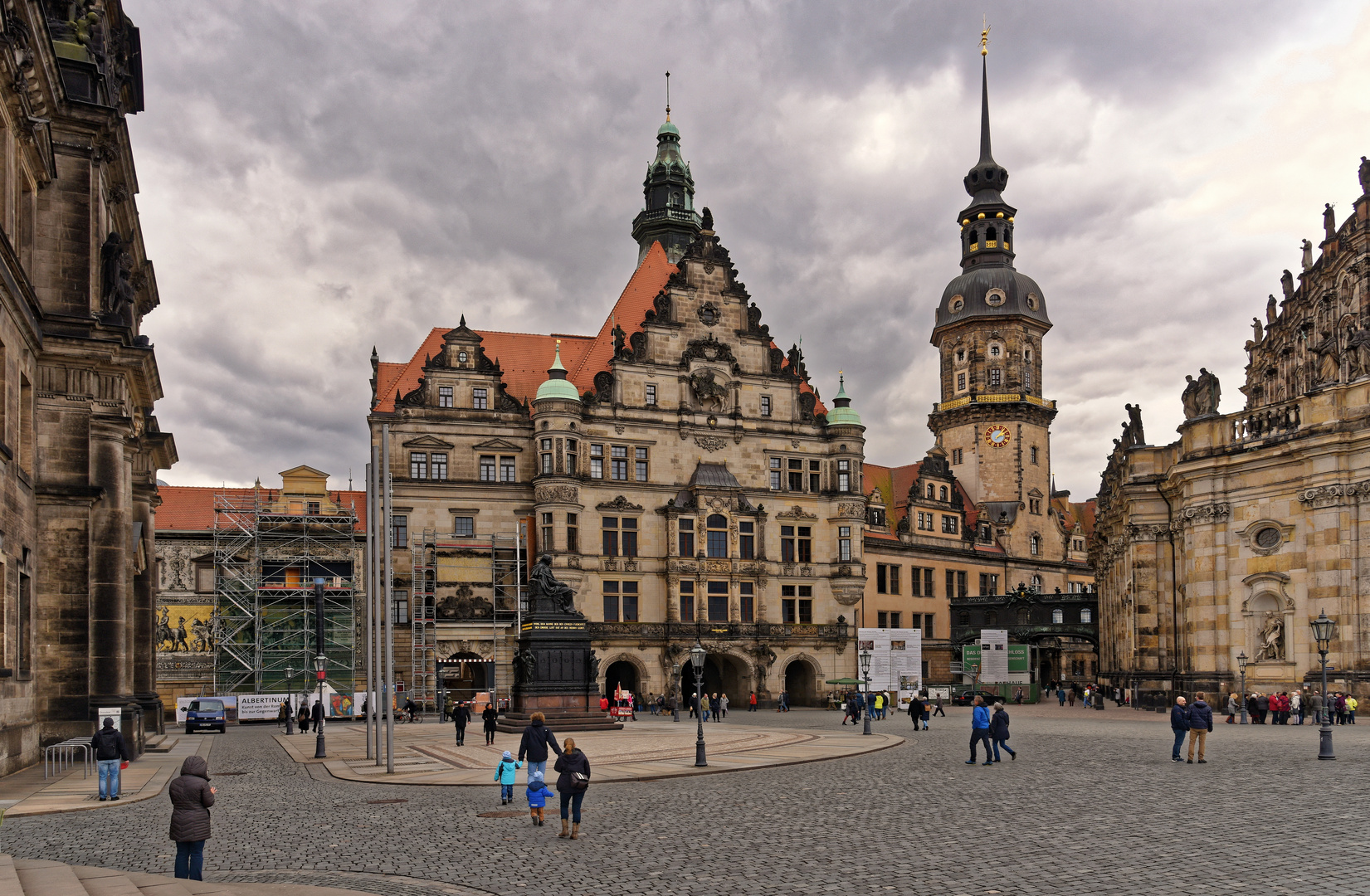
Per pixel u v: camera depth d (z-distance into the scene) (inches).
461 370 3641.7
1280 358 3718.0
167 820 995.3
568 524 3570.4
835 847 815.1
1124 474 2999.5
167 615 3358.8
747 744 1878.7
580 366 3855.8
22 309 1387.8
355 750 1879.9
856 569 3914.9
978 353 5300.2
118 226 1996.8
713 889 677.3
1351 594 2224.4
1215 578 2576.3
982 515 5083.7
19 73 1309.1
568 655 2340.1
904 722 2758.4
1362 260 2994.6
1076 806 1005.8
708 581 3730.3
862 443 4010.8
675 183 4591.5
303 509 3538.4
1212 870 697.6
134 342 1711.4
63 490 1546.5
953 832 869.8
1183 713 1412.4
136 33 1870.1
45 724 1518.2
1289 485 2410.2
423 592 3341.5
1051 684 4909.0
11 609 1355.8
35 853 823.7
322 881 717.9
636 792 1190.3
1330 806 971.9
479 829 933.8
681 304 3868.1
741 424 3865.7
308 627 3314.5
